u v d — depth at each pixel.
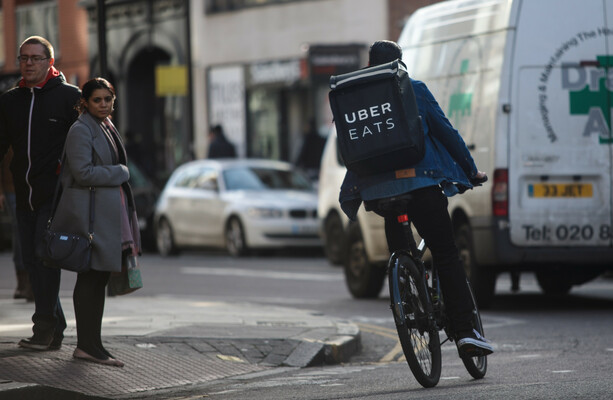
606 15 23.25
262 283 31.11
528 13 23.02
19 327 17.78
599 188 23.17
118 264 14.52
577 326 20.61
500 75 22.94
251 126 57.53
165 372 15.09
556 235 22.98
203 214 42.06
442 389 13.55
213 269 36.09
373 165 13.71
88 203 14.45
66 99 15.41
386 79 13.64
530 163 22.92
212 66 59.34
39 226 15.23
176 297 27.69
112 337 16.97
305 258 40.31
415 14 26.30
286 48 55.03
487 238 22.97
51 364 14.51
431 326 14.17
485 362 14.94
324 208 32.66
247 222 40.19
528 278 32.38
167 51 62.03
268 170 42.78
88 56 66.81
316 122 53.53
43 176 15.26
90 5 65.75
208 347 16.78
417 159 13.66
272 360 16.59
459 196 23.72
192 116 50.28
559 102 23.05
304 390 13.93
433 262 14.62
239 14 57.56
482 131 23.27
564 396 12.34
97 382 14.09
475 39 23.77
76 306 14.84
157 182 55.78
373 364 17.08
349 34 51.78
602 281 30.94
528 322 21.50
